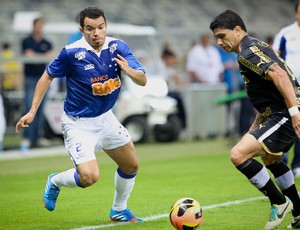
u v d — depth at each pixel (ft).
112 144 64.75
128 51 63.82
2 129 138.82
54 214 73.05
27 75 143.02
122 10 251.60
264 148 58.65
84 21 61.36
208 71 170.60
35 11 235.20
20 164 124.77
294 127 56.54
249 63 57.62
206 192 85.97
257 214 70.74
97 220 69.21
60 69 63.46
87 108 63.36
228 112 168.96
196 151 140.36
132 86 155.84
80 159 62.44
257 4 302.66
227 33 59.36
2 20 223.51
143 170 110.32
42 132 153.38
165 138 158.61
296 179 94.43
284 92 56.29
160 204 78.02
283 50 92.73
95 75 62.75
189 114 163.53
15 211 75.46
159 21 256.11
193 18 268.62
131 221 67.67
